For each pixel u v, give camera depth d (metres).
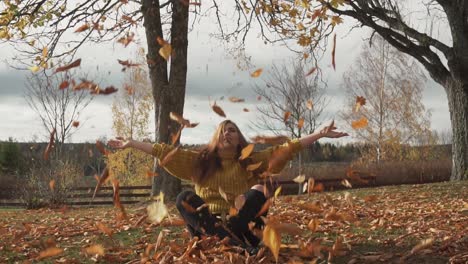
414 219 7.48
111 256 4.95
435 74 17.80
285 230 3.17
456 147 17.33
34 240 6.20
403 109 40.62
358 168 30.17
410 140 40.88
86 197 20.30
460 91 17.12
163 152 4.68
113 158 27.66
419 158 40.00
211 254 4.51
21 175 29.08
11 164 30.41
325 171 29.08
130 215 9.01
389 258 4.72
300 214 7.52
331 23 12.86
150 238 6.02
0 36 14.14
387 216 7.71
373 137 41.00
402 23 16.64
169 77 14.16
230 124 4.75
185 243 5.11
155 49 14.03
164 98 13.97
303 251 4.35
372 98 41.31
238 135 4.73
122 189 21.97
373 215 7.77
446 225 6.69
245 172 4.72
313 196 12.58
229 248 4.48
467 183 14.66
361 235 5.80
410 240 5.43
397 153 40.28
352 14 16.72
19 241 6.13
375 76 41.62
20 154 30.97
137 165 28.47
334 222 6.57
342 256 4.78
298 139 4.55
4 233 6.84
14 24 14.41
